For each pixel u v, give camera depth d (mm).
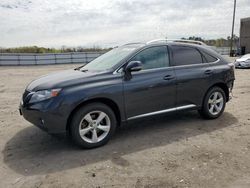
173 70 5512
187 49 5895
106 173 3861
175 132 5492
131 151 4605
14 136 5473
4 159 4414
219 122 6102
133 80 5008
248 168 3910
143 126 5906
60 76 4977
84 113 4578
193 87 5781
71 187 3521
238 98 8742
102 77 4797
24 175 3873
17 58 29547
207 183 3531
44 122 4414
